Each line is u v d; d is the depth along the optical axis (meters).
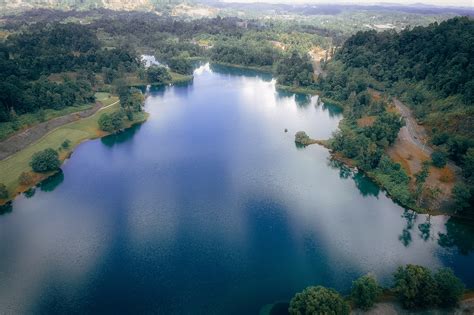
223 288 108.44
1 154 178.50
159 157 190.38
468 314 94.25
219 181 167.75
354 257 121.56
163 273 114.06
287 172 177.00
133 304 102.75
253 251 123.56
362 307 95.94
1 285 109.31
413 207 145.12
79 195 156.25
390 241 129.88
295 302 90.75
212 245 126.25
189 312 100.12
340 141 193.62
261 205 150.00
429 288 95.44
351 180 171.12
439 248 127.38
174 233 132.50
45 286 109.00
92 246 125.75
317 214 144.75
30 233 132.00
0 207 146.00
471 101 198.88
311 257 121.12
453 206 143.38
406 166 171.75
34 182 162.25
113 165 181.75
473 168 153.88
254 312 99.94
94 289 108.00
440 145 187.88
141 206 148.38
